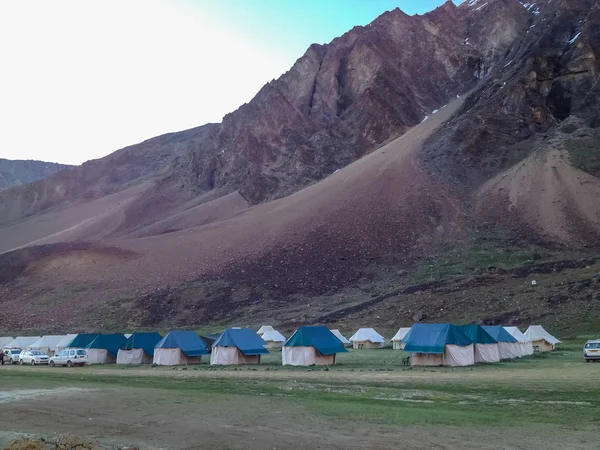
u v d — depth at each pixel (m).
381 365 39.78
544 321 57.94
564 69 146.25
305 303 85.50
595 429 14.41
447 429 14.76
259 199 160.75
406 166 137.38
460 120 150.62
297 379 30.34
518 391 22.50
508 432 14.23
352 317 71.94
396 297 76.19
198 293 94.25
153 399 22.69
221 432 15.28
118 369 42.88
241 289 93.75
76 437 13.52
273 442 13.77
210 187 194.38
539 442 13.04
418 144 149.25
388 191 126.00
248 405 20.30
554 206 105.38
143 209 188.38
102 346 51.78
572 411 17.22
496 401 19.94
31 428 16.80
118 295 98.25
